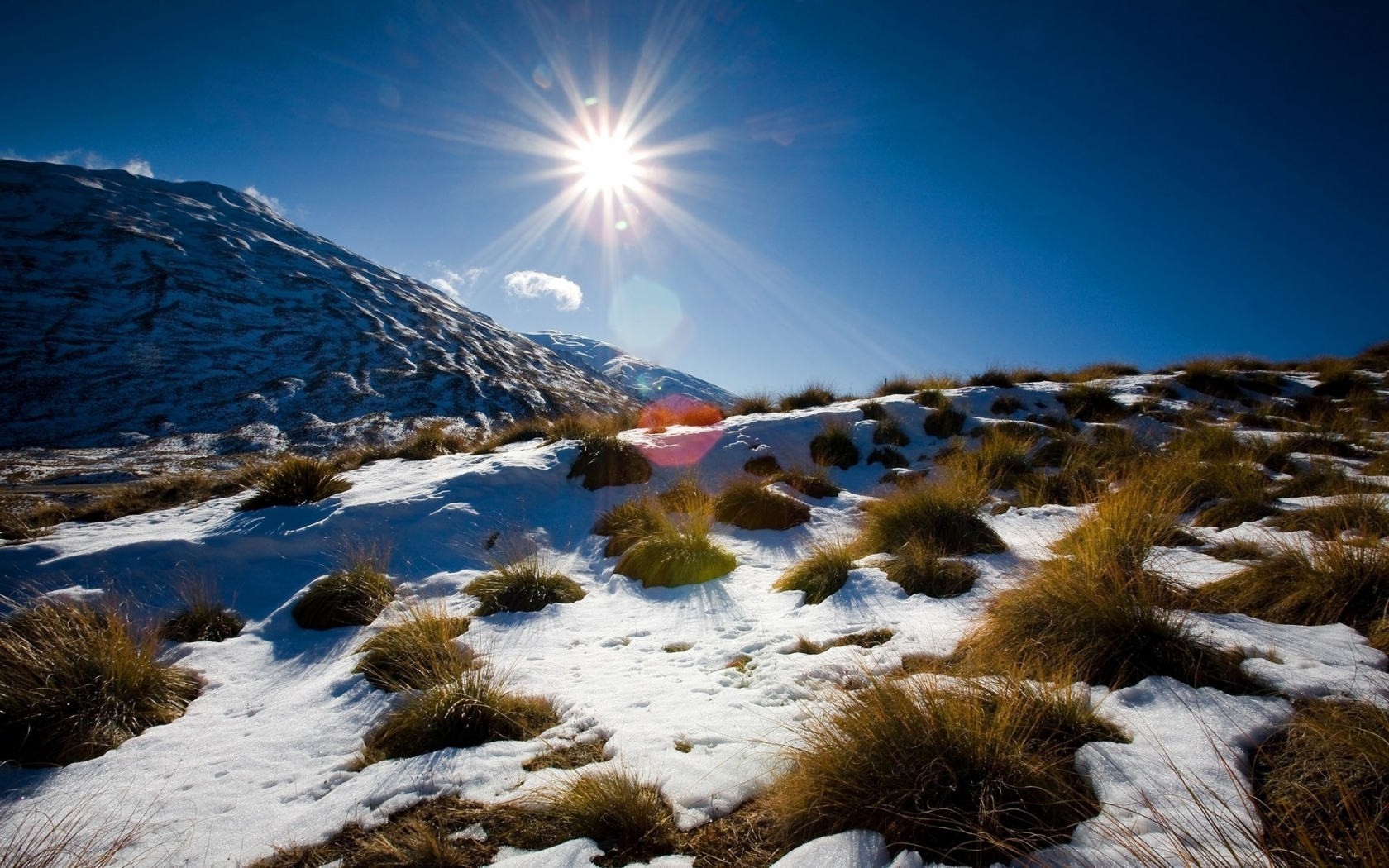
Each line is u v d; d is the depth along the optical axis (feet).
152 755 11.96
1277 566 12.86
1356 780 6.82
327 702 13.70
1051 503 23.08
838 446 32.65
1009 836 6.91
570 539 25.13
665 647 15.46
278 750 11.90
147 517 27.61
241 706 14.26
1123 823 6.76
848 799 7.84
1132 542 14.75
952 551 18.72
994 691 9.52
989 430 33.47
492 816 9.09
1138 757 7.80
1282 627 11.09
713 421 40.52
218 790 10.65
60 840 9.41
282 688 15.11
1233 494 19.77
